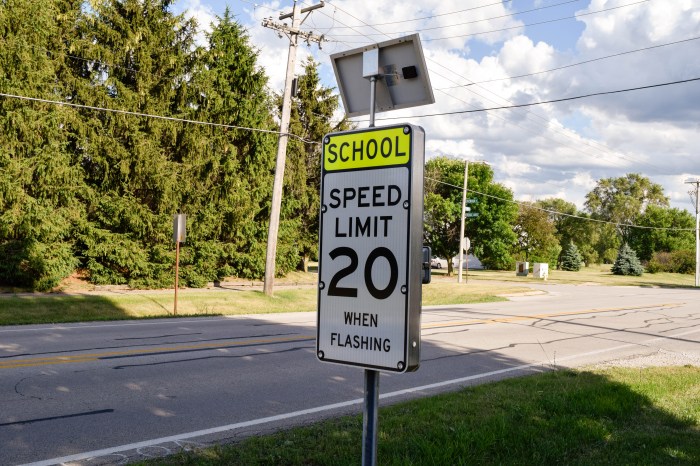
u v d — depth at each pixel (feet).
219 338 39.22
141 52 75.36
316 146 115.55
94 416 20.29
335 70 10.90
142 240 76.64
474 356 36.09
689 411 21.50
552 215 305.53
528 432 17.49
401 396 24.86
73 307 52.37
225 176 85.56
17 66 63.46
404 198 8.63
